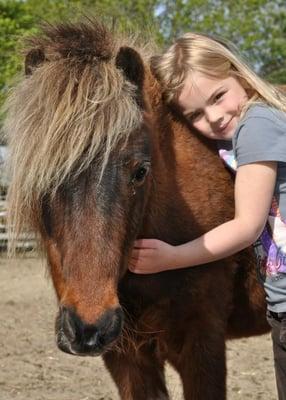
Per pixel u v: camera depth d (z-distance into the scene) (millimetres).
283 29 21109
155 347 3395
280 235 2939
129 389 3389
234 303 3502
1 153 2959
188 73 3111
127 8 16750
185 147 3365
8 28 16062
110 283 2520
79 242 2514
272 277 2973
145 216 3072
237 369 5871
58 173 2527
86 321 2447
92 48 2818
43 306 8445
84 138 2547
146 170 2717
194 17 19531
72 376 5688
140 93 2805
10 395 5180
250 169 2867
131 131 2639
